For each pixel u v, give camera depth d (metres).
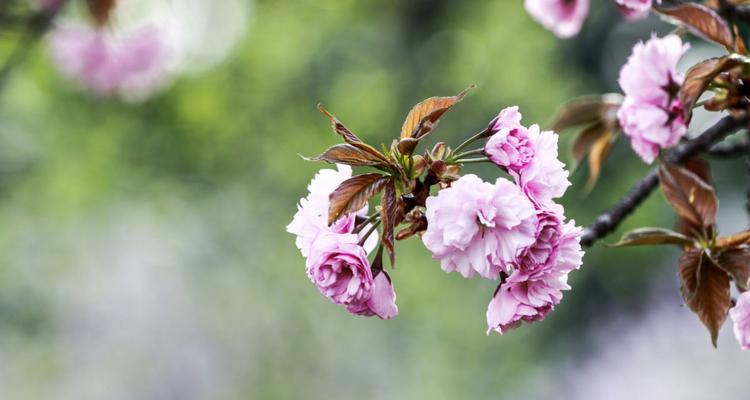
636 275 12.33
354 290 1.97
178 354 17.17
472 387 10.79
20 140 9.58
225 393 13.59
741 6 2.70
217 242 11.48
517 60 9.48
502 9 9.87
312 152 9.99
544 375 12.09
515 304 2.03
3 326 11.33
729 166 12.20
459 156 2.06
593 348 12.94
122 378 17.47
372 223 2.12
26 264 11.15
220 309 12.40
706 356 14.15
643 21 12.60
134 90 7.84
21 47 5.32
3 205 10.13
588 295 12.59
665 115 2.40
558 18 3.58
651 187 2.84
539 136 2.03
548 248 1.97
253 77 10.23
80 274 13.37
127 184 10.34
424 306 10.00
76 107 9.47
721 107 2.38
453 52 10.40
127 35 7.46
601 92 12.54
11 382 12.82
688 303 2.32
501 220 1.94
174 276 16.88
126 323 17.58
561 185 2.01
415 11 11.76
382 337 11.77
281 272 11.38
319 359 12.17
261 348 12.34
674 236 2.43
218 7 10.25
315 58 10.60
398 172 2.01
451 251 1.96
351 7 10.90
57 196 9.95
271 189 10.87
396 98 11.03
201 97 9.83
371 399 11.97
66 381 16.14
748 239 2.38
